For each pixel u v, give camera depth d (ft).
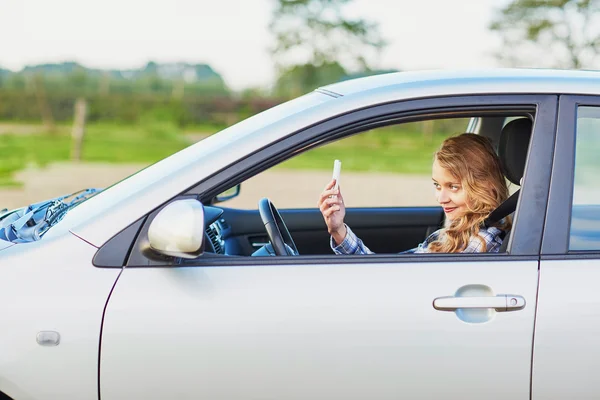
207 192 7.11
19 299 6.84
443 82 7.45
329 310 6.81
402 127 78.13
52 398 6.81
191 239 6.61
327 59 140.97
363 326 6.78
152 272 6.93
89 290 6.86
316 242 12.60
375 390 6.81
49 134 75.72
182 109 91.50
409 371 6.79
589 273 6.93
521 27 117.80
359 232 12.94
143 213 7.07
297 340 6.77
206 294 6.84
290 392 6.82
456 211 8.34
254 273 6.95
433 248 8.28
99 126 86.12
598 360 6.81
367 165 56.13
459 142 8.34
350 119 7.25
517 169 8.63
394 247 13.05
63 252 7.04
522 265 6.97
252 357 6.77
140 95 92.02
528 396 6.84
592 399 6.84
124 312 6.79
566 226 7.05
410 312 6.81
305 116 7.27
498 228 8.14
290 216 12.56
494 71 7.84
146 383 6.79
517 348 6.79
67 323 6.77
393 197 36.65
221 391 6.81
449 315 6.82
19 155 55.01
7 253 7.15
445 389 6.81
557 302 6.84
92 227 7.13
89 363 6.76
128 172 46.16
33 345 6.76
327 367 6.79
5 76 97.19
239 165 7.13
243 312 6.79
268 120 7.49
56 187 38.01
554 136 7.19
